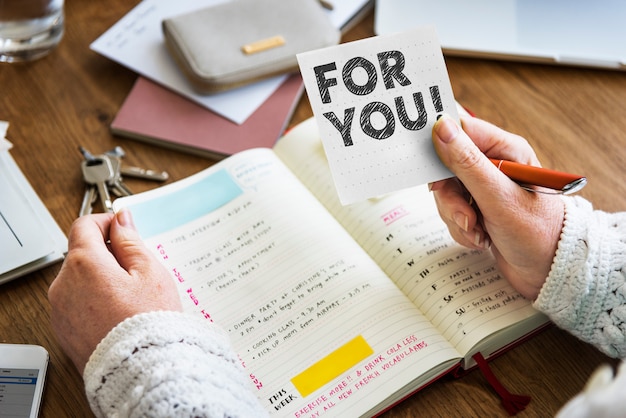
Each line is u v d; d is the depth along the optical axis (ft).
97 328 1.76
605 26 2.60
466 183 1.89
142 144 2.38
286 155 2.29
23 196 2.16
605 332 1.89
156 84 2.49
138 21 2.62
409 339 1.91
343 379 1.86
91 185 2.25
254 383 1.86
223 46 2.46
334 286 1.99
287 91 2.50
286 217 2.11
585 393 1.44
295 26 2.53
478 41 2.58
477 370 1.97
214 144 2.36
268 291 1.99
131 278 1.82
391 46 1.89
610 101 2.51
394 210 2.14
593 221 1.92
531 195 1.90
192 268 2.03
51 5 2.46
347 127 1.86
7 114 2.41
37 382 1.89
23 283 2.08
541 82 2.56
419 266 2.04
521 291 2.00
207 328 1.77
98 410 1.70
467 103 2.50
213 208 2.13
